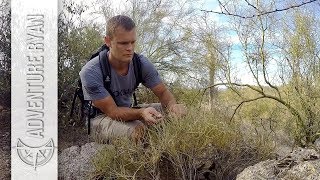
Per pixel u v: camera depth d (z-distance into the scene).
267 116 2.01
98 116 1.43
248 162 1.22
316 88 1.95
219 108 1.58
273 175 0.96
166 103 1.44
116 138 1.28
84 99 1.39
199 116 1.28
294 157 1.01
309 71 1.98
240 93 2.14
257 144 1.26
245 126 1.46
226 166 1.21
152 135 1.25
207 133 1.20
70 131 1.99
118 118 1.33
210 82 2.37
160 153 1.18
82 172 1.34
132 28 1.33
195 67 2.58
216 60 2.33
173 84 2.57
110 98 1.34
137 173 1.20
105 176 1.23
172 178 1.21
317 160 0.96
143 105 1.49
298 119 1.85
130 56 1.34
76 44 2.37
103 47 1.42
